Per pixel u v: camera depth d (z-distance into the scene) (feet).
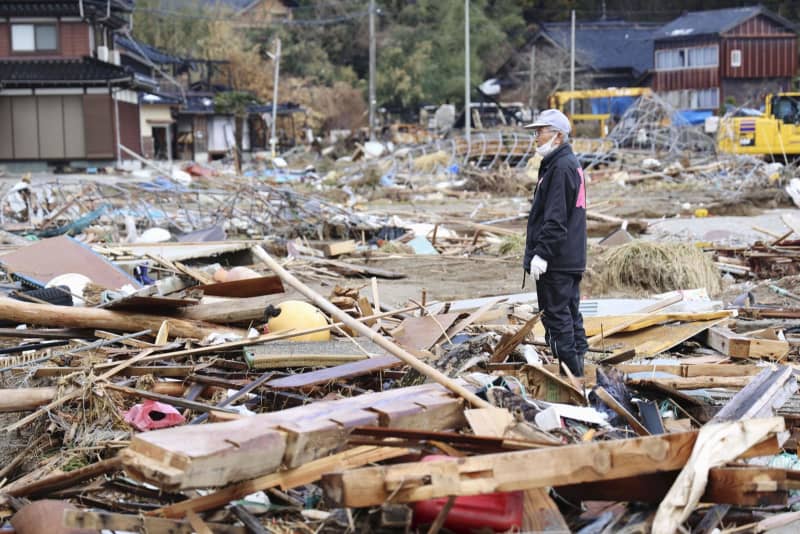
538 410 17.62
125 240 52.47
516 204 94.02
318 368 22.30
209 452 12.83
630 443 13.87
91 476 15.90
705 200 92.84
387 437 14.65
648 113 146.30
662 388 20.44
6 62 138.41
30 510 14.88
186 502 14.07
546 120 23.13
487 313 28.81
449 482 13.20
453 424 16.48
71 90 138.21
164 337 24.76
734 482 14.19
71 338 25.27
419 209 87.25
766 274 43.86
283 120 213.05
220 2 255.29
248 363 22.08
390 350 16.72
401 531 13.69
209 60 209.26
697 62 221.66
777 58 218.59
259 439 13.43
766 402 17.53
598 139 142.00
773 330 27.55
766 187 97.66
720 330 27.20
